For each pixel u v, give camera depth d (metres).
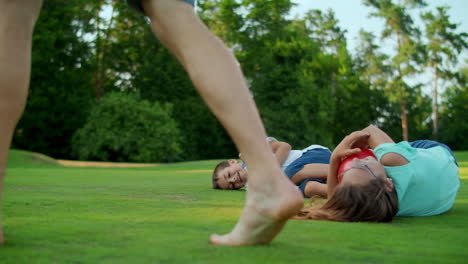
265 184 1.08
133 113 21.59
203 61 1.06
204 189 3.52
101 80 26.78
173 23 1.08
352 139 1.91
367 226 1.56
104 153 21.44
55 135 23.62
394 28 35.72
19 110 1.08
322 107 27.55
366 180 1.73
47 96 23.25
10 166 10.98
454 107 35.50
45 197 2.56
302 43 27.02
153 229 1.38
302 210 1.78
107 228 1.40
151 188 3.58
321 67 30.33
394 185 1.90
